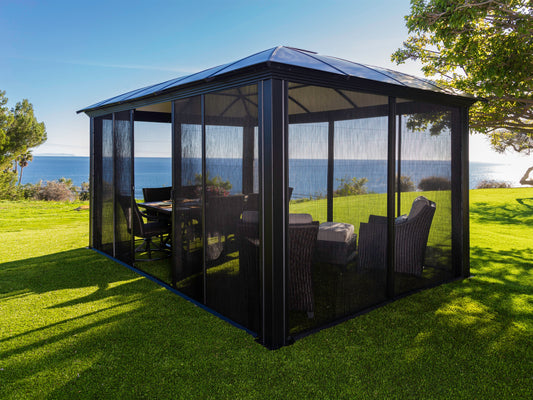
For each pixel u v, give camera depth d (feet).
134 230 17.85
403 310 12.48
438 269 15.19
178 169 13.98
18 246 22.12
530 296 13.78
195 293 13.38
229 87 10.94
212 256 12.34
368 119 12.07
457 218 15.87
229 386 8.32
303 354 9.66
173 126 14.16
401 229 13.65
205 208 12.50
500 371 8.92
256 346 10.08
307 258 10.84
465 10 14.51
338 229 11.46
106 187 19.62
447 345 10.12
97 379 8.59
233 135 10.92
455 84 20.65
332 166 11.22
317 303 11.19
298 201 10.43
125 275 16.46
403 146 13.51
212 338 10.55
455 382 8.48
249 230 10.66
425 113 14.23
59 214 39.52
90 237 21.62
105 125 19.47
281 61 9.38
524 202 42.16
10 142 58.65
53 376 8.73
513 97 19.40
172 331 10.98
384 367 9.06
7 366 9.15
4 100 58.85
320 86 10.37
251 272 10.72
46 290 14.51
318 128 10.75
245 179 10.57
